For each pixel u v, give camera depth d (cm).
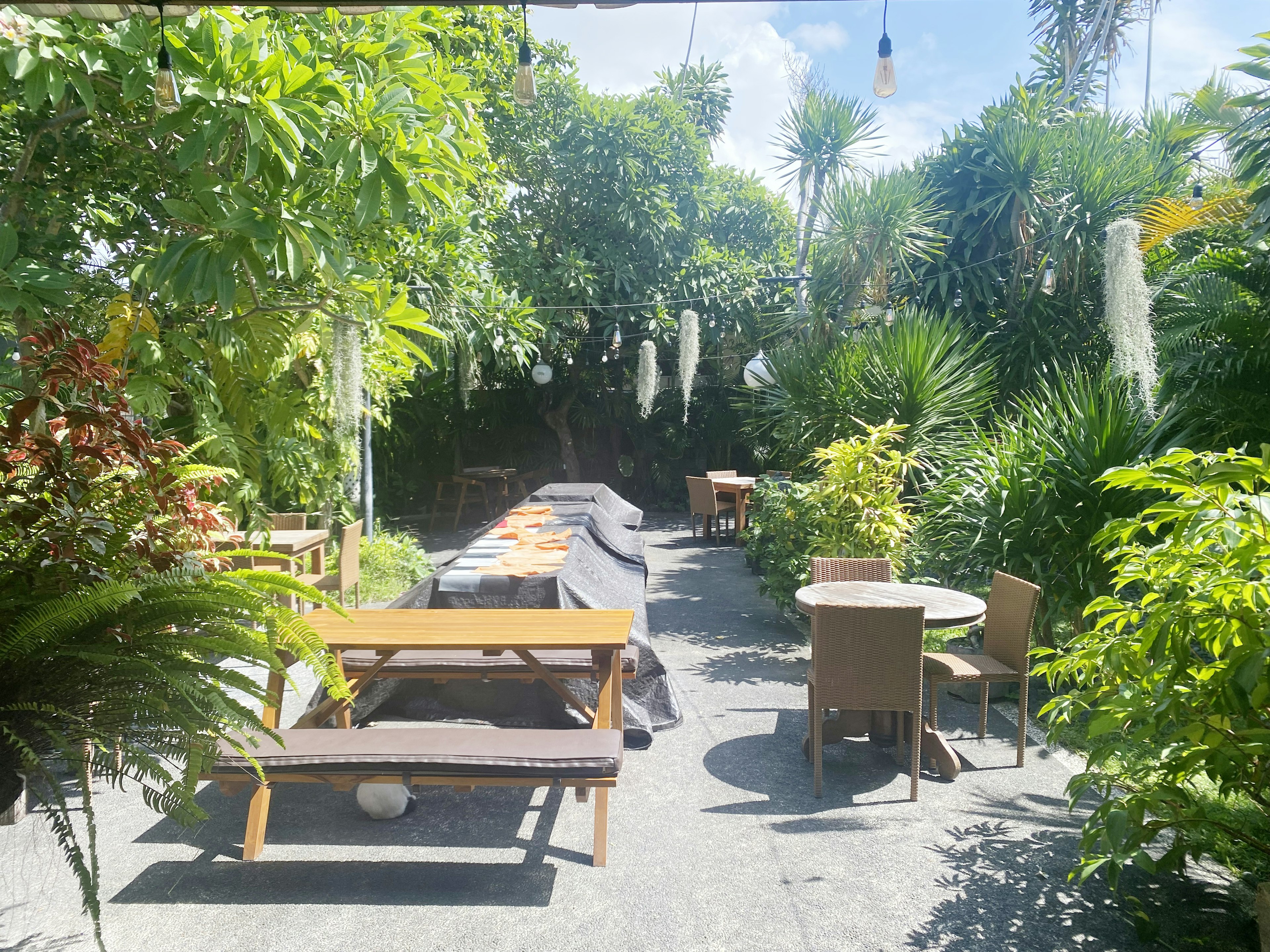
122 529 212
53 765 182
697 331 1066
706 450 1574
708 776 368
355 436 784
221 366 603
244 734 201
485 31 1041
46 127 389
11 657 174
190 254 361
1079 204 884
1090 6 1282
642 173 1323
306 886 275
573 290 1281
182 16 296
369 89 379
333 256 385
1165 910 257
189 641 195
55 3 274
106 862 290
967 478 566
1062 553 497
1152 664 237
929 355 749
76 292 476
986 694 408
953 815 327
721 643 614
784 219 1573
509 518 671
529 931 248
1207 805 314
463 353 978
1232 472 213
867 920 254
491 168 858
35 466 199
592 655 350
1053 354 879
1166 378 534
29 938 243
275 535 648
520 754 272
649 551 1076
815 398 826
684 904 263
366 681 353
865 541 603
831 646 341
